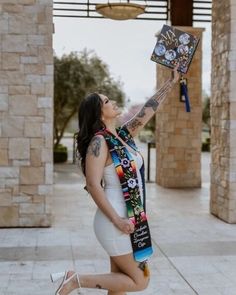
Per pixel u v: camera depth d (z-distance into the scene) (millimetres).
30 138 7012
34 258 5477
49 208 7094
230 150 7363
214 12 7953
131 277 3225
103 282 3238
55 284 4590
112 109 3365
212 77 8070
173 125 11656
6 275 4867
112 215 3100
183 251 5816
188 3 11438
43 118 7012
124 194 3154
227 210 7480
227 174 7465
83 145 3273
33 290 4434
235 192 7395
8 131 6977
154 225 7301
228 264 5289
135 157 3244
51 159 7051
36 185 7059
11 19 6918
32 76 6973
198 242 6258
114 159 3176
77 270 5039
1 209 7031
